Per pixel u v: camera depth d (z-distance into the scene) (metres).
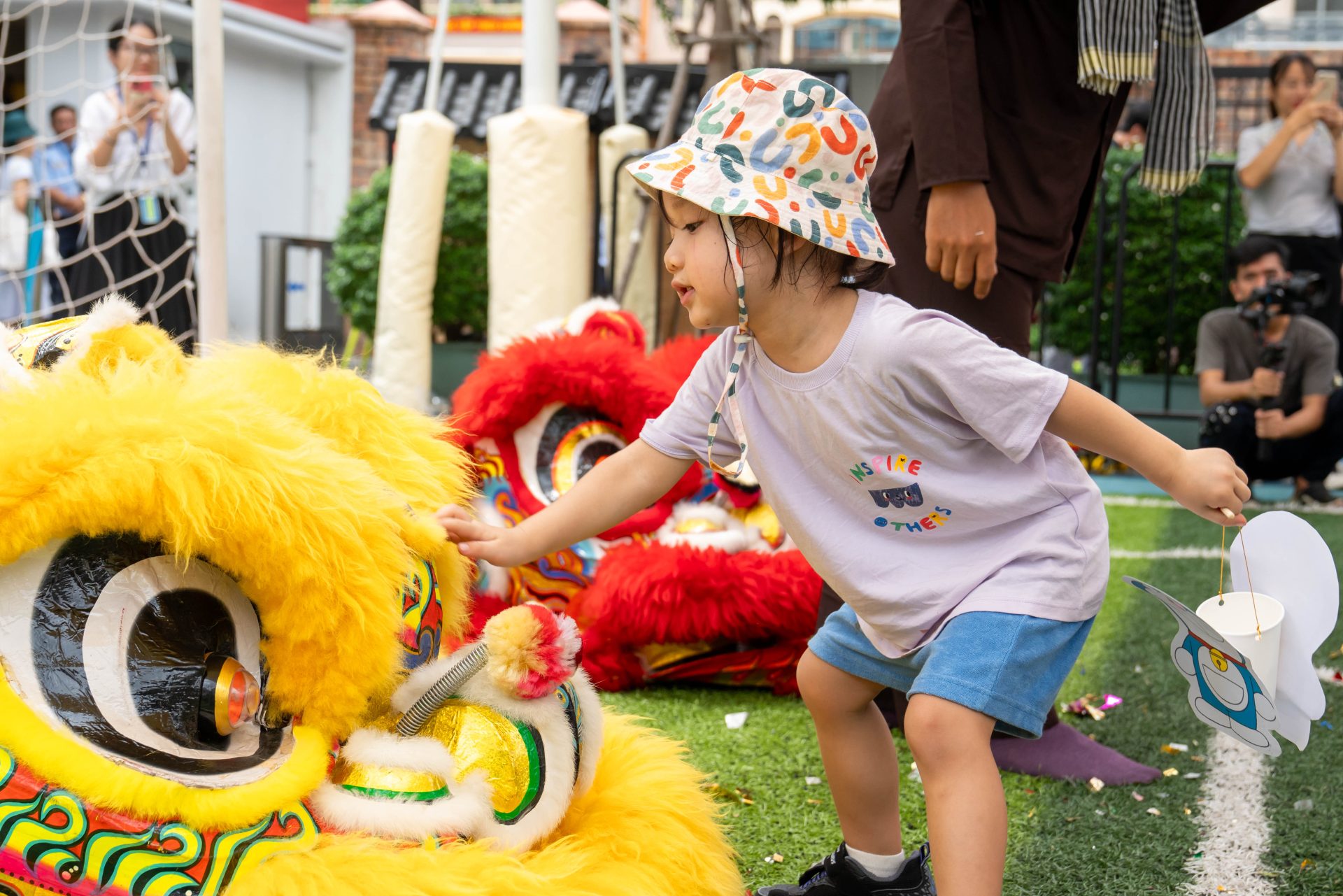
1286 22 11.29
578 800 1.38
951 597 1.45
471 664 1.26
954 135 1.90
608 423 2.57
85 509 1.10
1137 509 4.82
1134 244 6.36
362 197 6.03
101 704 1.09
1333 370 5.08
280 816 1.15
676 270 1.47
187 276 5.05
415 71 8.66
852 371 1.44
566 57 11.34
